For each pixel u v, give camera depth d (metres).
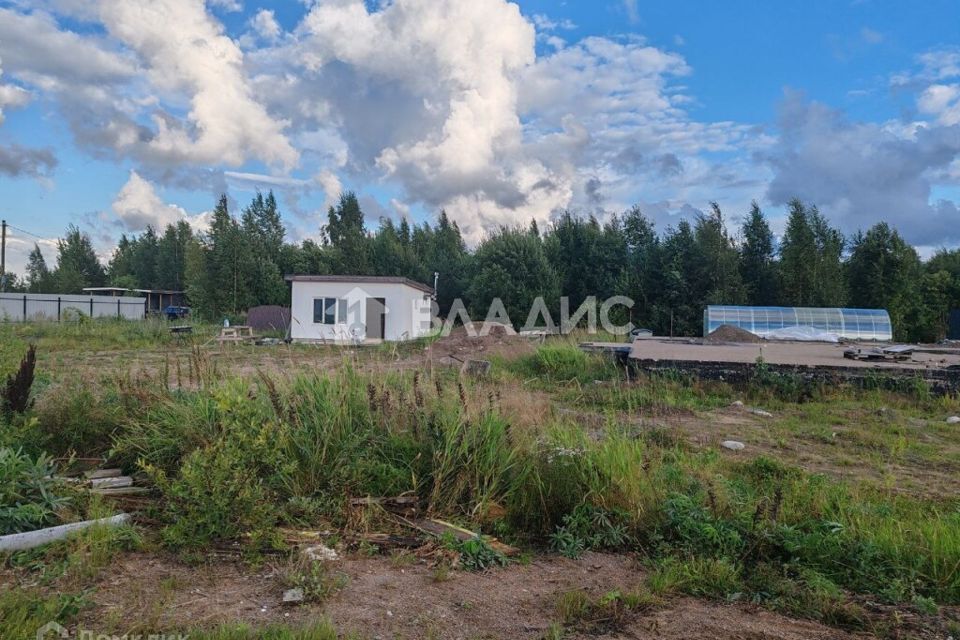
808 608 3.30
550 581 3.57
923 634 3.09
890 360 13.04
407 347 15.75
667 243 33.88
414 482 4.47
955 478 6.09
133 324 23.72
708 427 8.37
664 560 3.81
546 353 13.91
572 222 37.91
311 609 2.96
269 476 4.30
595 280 35.91
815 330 24.00
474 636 2.83
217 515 3.69
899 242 31.25
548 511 4.46
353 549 3.81
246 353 13.86
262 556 3.57
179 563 3.45
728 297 32.06
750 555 3.94
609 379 12.52
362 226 50.31
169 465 4.64
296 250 43.44
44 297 33.12
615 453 4.84
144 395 5.61
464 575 3.57
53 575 3.13
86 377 6.46
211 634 2.62
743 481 5.45
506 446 4.90
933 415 9.66
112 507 4.04
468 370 12.41
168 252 55.03
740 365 11.71
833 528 4.15
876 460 6.72
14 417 5.00
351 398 5.29
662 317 32.88
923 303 33.22
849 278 32.66
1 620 2.63
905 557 3.90
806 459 6.79
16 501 3.80
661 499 4.50
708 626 3.08
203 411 4.98
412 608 3.07
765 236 34.03
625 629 3.00
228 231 34.88
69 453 4.95
